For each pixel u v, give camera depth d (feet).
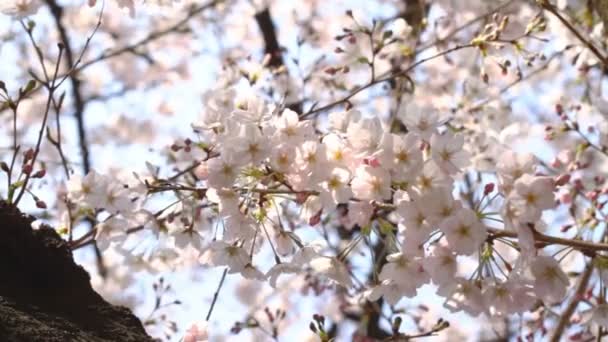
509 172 8.20
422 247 8.26
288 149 8.59
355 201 8.91
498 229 8.43
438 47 18.16
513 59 19.10
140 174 11.89
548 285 8.25
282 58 22.68
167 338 18.49
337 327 23.50
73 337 8.28
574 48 16.21
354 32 14.14
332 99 19.10
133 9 12.08
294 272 9.41
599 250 8.57
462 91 20.38
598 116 16.89
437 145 8.38
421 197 8.23
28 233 9.30
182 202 11.27
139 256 14.70
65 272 9.37
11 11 12.30
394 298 9.04
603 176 16.51
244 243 9.62
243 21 27.45
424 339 19.24
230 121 9.02
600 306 9.78
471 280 8.30
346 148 8.63
